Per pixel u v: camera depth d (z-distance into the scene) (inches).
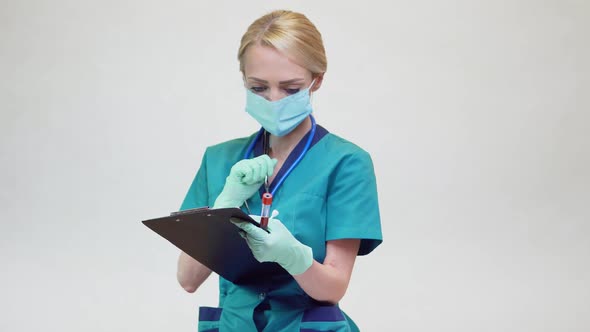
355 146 87.6
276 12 85.1
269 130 84.6
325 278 80.3
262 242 74.3
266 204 74.7
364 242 88.2
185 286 92.1
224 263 83.0
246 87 85.5
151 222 75.0
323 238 85.4
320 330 81.9
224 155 92.0
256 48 82.4
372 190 86.2
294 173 86.6
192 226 74.9
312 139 88.0
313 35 83.5
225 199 84.5
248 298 85.8
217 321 87.5
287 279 84.9
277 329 84.0
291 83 82.7
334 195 85.4
